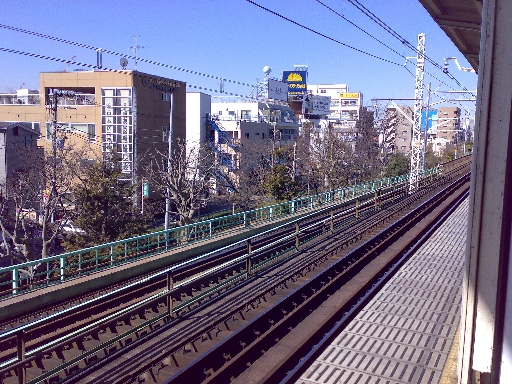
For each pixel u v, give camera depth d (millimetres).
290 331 6594
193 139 35875
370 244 11594
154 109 31875
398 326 5883
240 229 13047
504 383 2371
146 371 5211
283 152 29062
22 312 7160
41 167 19750
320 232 12562
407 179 26547
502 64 2273
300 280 8688
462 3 5965
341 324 6086
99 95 30906
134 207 19219
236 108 45781
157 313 7168
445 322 6004
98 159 20266
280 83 54969
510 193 2348
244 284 8344
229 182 25016
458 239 11375
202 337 6148
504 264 2391
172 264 10336
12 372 5438
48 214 15672
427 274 8273
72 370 5328
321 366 4887
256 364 5613
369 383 4527
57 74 31875
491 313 2441
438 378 4578
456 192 24094
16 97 35469
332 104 83125
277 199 24359
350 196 20281
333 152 29047
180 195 19078
